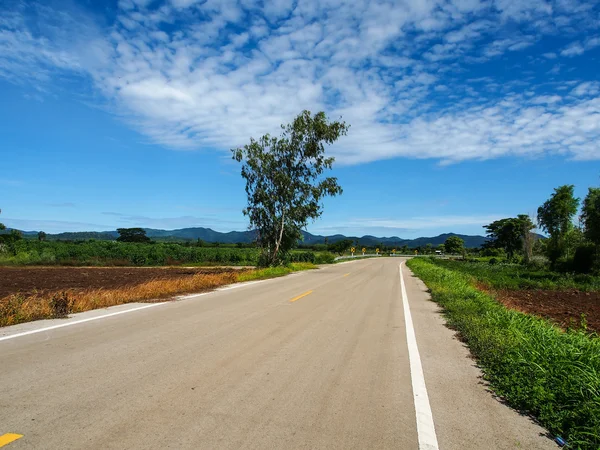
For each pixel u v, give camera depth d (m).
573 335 7.07
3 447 3.19
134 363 5.51
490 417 4.13
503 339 6.71
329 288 16.77
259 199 29.81
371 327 8.62
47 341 6.64
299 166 31.05
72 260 34.97
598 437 3.49
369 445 3.45
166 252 41.03
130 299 11.84
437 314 10.72
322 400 4.41
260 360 5.84
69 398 4.23
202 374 5.14
